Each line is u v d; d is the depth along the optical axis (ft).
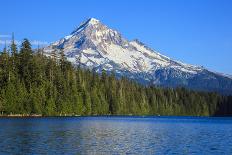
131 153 174.09
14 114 464.65
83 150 179.11
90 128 305.12
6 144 191.42
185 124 414.00
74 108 532.73
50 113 490.49
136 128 326.44
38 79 495.41
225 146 199.31
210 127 359.25
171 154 171.94
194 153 174.91
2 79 472.03
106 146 194.59
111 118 517.14
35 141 205.67
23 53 495.41
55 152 170.71
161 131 296.92
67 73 543.80
